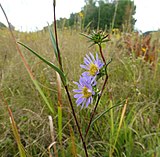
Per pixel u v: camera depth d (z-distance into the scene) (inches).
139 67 20.5
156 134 12.3
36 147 12.9
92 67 7.7
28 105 15.2
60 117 9.9
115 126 13.4
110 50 22.4
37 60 19.8
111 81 18.1
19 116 14.1
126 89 17.2
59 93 9.6
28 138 12.7
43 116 14.3
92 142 12.8
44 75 17.9
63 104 15.3
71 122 14.4
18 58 20.9
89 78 7.6
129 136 12.7
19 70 18.7
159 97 16.1
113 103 15.1
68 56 20.9
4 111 14.5
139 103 15.1
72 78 17.4
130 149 12.4
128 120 14.6
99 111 14.5
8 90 17.1
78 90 7.7
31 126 13.6
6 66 19.9
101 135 13.6
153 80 18.8
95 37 7.4
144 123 13.9
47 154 12.3
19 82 17.7
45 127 13.6
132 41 27.0
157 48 23.7
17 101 15.6
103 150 13.0
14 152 12.6
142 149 12.5
